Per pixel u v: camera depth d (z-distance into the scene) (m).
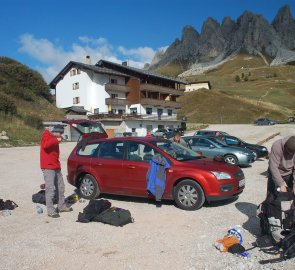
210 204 8.22
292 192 5.40
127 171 8.48
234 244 5.27
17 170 15.23
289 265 4.71
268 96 117.94
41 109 54.59
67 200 8.68
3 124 35.06
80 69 57.09
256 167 15.05
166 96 66.25
